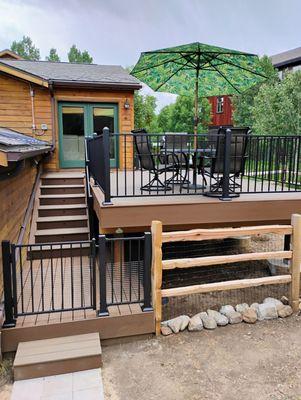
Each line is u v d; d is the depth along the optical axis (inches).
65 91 323.3
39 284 163.2
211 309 159.9
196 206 165.5
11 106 312.7
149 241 135.7
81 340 124.3
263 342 133.0
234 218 170.9
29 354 115.6
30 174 254.1
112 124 341.4
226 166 169.9
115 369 117.6
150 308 136.9
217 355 125.0
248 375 114.2
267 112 530.3
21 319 128.0
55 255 213.5
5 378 113.0
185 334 138.6
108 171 156.4
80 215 246.8
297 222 152.1
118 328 132.2
